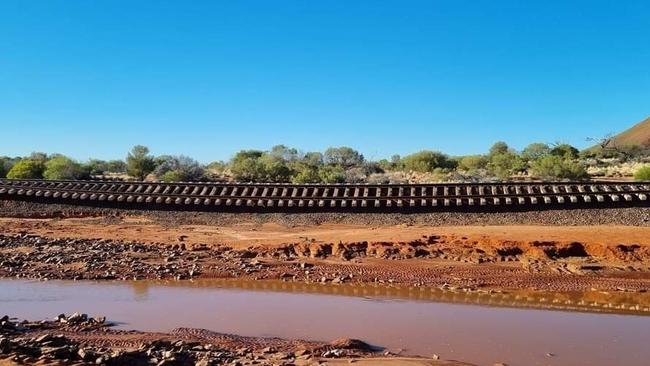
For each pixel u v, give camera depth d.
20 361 9.95
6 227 30.44
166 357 10.77
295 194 34.28
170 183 36.75
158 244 25.84
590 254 22.30
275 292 18.59
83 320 14.61
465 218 30.03
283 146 75.06
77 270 21.23
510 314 15.84
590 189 31.14
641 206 29.61
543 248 22.45
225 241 26.31
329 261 22.81
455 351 12.65
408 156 69.38
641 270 20.36
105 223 31.86
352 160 71.88
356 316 15.69
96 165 71.19
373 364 11.17
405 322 15.05
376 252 23.59
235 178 55.59
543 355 12.39
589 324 14.84
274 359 11.45
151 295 18.12
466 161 67.94
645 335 13.84
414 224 29.73
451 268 21.20
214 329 14.46
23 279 20.22
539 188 31.73
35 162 57.06
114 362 10.26
